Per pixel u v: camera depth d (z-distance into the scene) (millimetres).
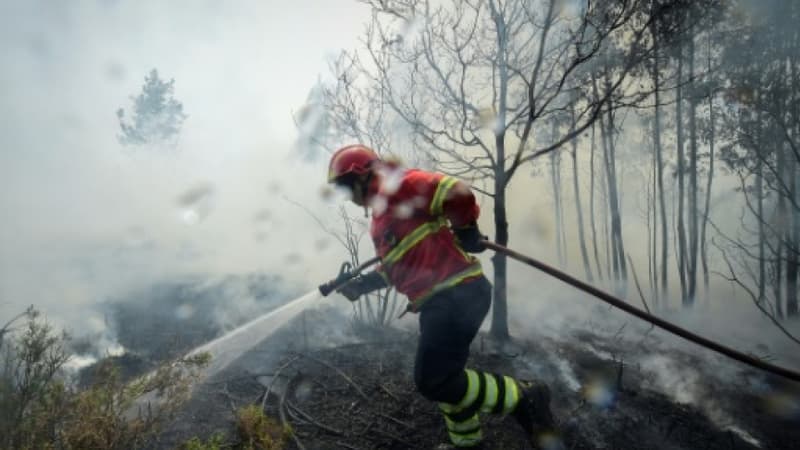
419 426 2725
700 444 2658
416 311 2408
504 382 2402
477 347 3881
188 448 2244
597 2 3660
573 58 3543
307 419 2744
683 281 6312
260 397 2994
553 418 2701
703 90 5438
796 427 2883
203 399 2951
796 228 5574
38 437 2188
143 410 2723
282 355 3662
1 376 2295
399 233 2350
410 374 3299
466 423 2424
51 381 2416
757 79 5184
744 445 2676
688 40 4555
